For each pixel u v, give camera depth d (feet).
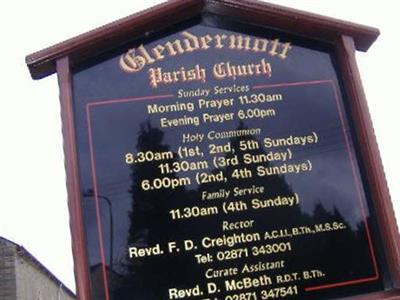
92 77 9.27
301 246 8.79
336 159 9.30
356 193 9.15
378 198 9.00
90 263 8.39
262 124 9.33
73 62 9.32
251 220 8.81
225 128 9.24
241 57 9.68
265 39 9.85
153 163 8.91
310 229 8.87
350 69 9.64
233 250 8.65
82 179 8.71
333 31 9.86
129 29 9.41
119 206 8.66
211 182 8.92
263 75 9.62
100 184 8.73
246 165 9.07
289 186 9.05
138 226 8.59
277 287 8.57
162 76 9.39
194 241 8.62
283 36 9.92
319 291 8.62
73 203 8.50
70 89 9.07
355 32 9.84
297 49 9.88
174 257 8.53
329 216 8.97
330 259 8.77
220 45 9.71
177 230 8.64
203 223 8.71
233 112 9.34
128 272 8.41
